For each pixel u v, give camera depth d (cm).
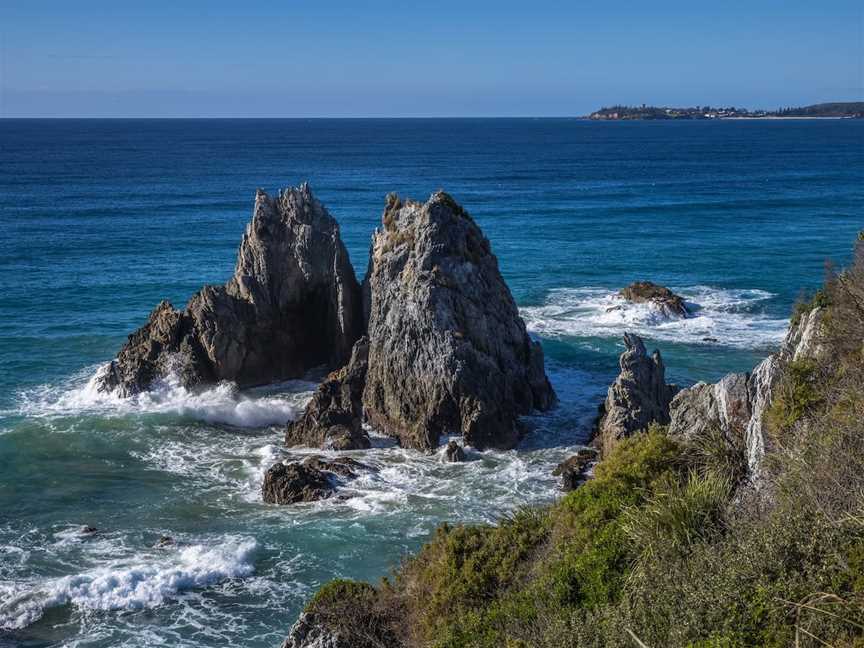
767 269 7650
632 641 1507
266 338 4838
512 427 3978
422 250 4134
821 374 2112
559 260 8269
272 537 3081
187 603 2677
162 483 3591
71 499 3431
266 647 2459
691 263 8006
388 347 4156
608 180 17562
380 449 3953
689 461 2191
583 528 2036
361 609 2170
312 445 3978
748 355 5175
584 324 5891
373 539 3059
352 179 18138
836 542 1466
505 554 2167
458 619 1984
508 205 13050
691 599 1507
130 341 4816
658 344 5403
